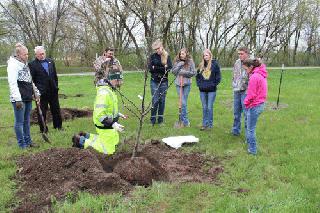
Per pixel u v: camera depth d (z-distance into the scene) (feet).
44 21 120.78
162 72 31.96
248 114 24.44
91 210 17.22
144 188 19.36
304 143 27.22
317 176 20.97
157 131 31.04
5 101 51.70
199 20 122.42
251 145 24.93
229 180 20.74
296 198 18.15
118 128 22.68
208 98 31.55
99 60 28.94
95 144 23.44
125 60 111.86
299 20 136.77
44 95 30.25
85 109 41.52
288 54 144.56
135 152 22.03
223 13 124.16
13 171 21.62
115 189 19.13
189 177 20.99
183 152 24.93
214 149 25.94
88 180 19.33
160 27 58.54
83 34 124.98
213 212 17.25
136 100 50.42
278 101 44.16
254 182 20.42
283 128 32.30
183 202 18.28
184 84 32.42
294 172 21.65
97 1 102.22
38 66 29.86
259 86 23.65
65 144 27.84
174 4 103.35
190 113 40.78
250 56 27.02
